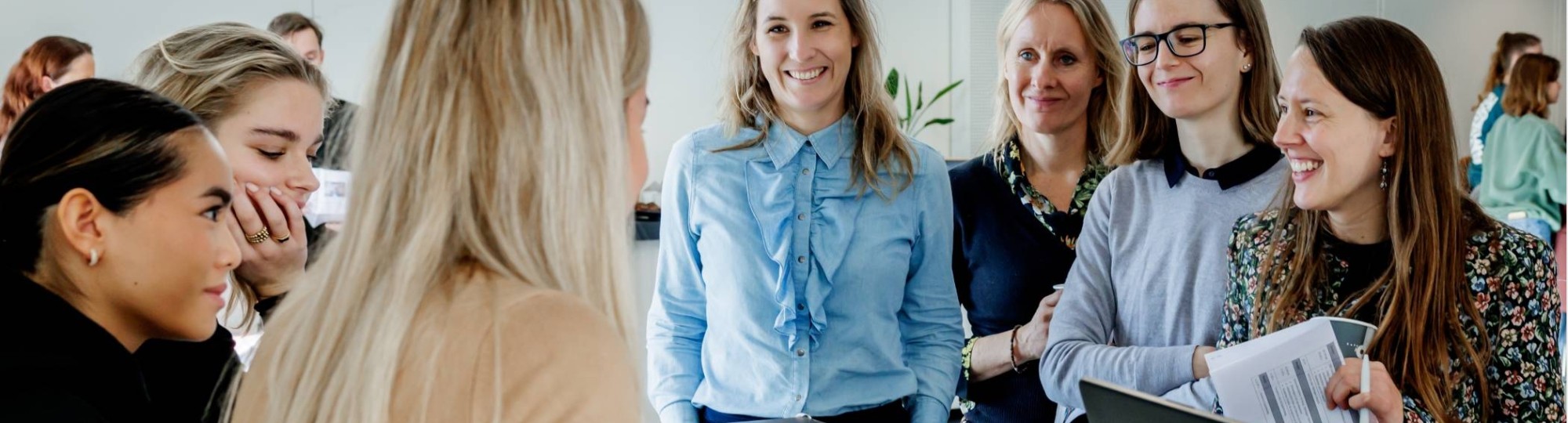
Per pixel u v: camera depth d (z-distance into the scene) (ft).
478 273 2.87
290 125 4.97
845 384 6.57
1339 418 4.69
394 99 2.91
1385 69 4.95
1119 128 7.07
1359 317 5.17
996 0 22.13
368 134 2.95
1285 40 22.36
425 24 2.94
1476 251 4.98
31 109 3.35
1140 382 5.62
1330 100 5.02
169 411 4.32
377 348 2.74
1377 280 5.15
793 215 6.62
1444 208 4.99
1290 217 5.46
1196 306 5.82
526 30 2.91
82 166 3.22
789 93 6.62
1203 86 5.81
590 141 2.95
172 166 3.34
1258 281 5.47
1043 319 6.66
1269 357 4.79
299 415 2.83
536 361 2.72
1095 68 7.08
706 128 7.07
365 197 2.90
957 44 22.62
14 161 3.29
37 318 3.18
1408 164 4.99
